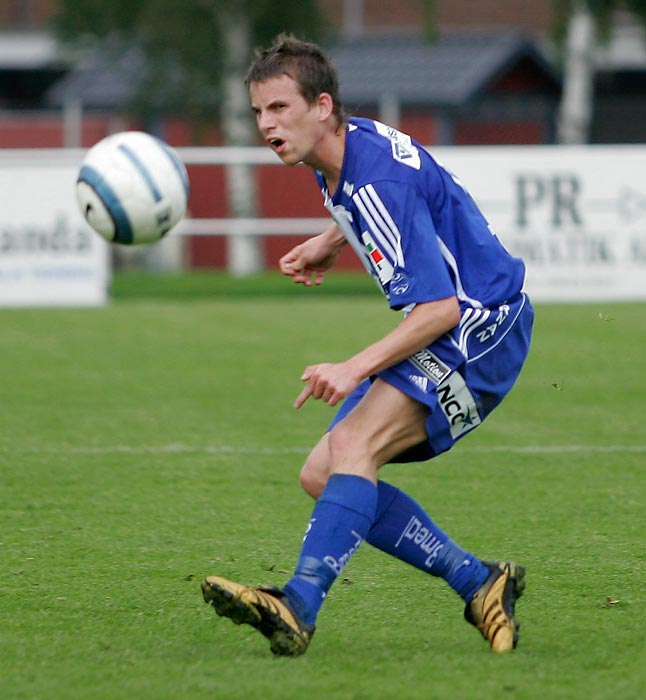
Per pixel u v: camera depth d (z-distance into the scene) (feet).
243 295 192.44
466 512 72.90
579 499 75.87
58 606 55.21
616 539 66.85
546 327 151.53
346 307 173.37
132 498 75.97
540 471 83.51
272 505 74.49
